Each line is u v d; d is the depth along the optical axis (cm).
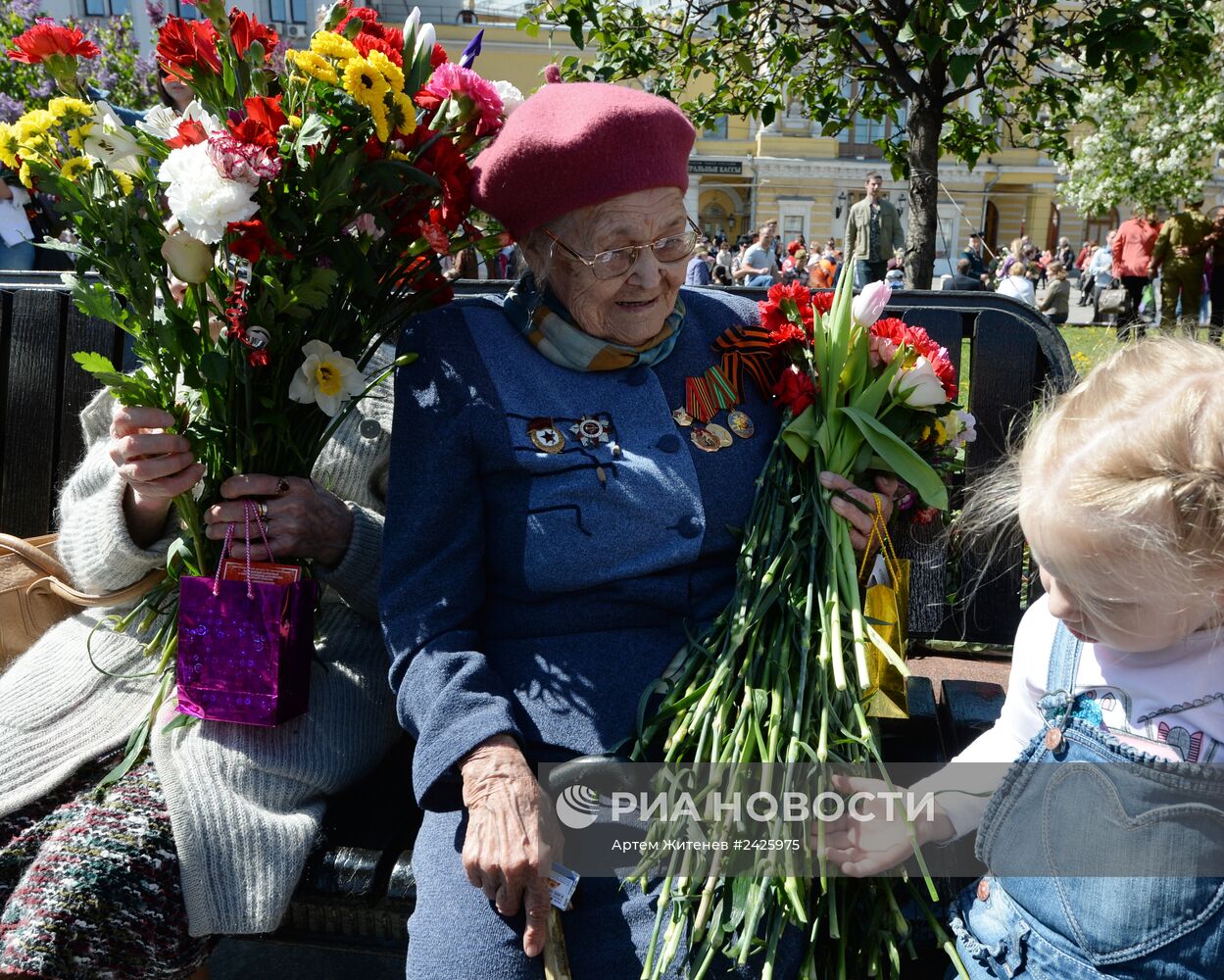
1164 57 310
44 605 198
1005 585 205
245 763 163
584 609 163
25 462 233
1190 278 980
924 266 347
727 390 174
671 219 161
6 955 137
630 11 357
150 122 169
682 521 163
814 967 138
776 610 157
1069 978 124
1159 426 107
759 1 341
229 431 164
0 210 389
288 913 161
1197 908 116
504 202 162
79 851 147
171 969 150
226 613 161
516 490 163
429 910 146
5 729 170
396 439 167
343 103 151
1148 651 119
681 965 137
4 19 729
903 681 158
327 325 166
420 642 155
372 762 181
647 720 154
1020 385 206
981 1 260
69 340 230
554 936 140
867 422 163
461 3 1823
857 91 383
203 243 148
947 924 146
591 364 167
